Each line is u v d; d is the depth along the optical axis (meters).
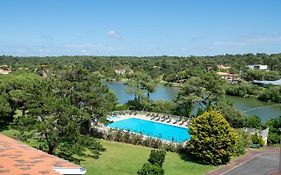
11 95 50.09
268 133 55.56
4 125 54.28
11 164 13.90
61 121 32.69
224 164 41.19
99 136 51.34
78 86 42.94
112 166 36.84
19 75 57.25
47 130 32.28
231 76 167.62
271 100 117.12
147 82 87.06
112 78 156.38
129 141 49.31
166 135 57.28
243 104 109.62
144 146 48.03
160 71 168.50
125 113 71.25
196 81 72.19
